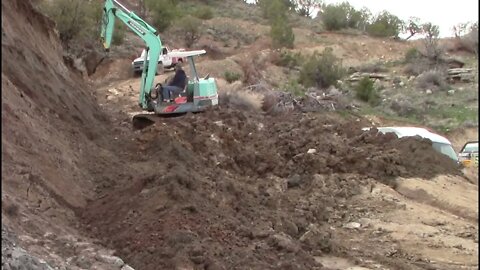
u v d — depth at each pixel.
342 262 9.73
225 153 14.60
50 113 11.54
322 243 10.19
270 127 18.23
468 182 15.14
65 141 10.77
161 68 21.36
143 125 16.52
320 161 14.77
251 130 17.23
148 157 12.46
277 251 8.78
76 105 13.52
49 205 8.24
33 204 7.89
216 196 10.31
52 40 15.28
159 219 8.45
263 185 13.30
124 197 9.34
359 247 10.47
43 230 7.26
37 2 23.12
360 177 14.44
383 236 11.12
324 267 8.86
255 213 10.75
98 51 24.91
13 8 12.85
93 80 26.30
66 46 23.14
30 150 8.94
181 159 12.41
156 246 7.77
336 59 38.00
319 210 12.20
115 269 6.76
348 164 15.02
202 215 8.94
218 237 8.48
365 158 15.09
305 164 14.80
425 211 12.68
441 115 29.89
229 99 22.25
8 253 5.68
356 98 31.95
